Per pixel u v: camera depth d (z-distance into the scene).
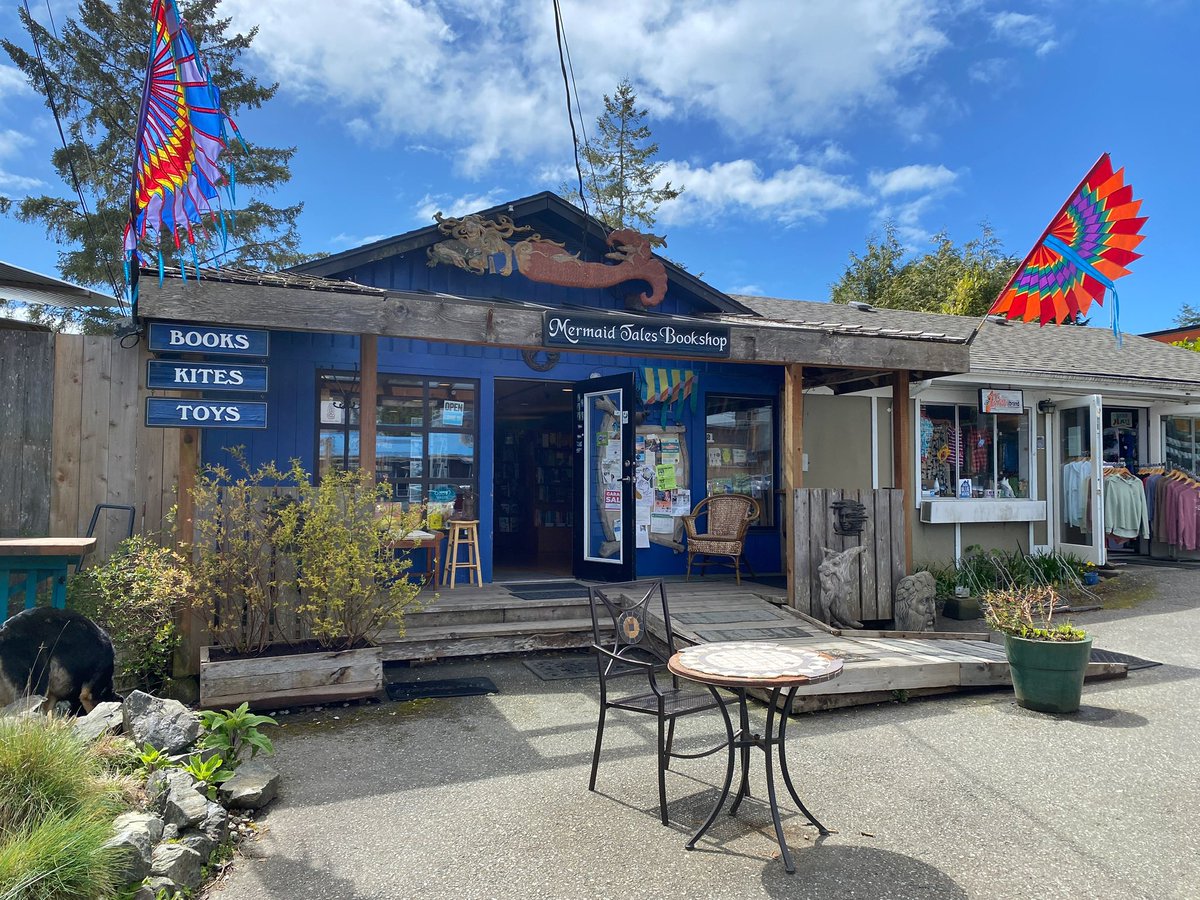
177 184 4.60
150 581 5.11
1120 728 4.73
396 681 5.84
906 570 7.63
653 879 2.95
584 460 8.71
